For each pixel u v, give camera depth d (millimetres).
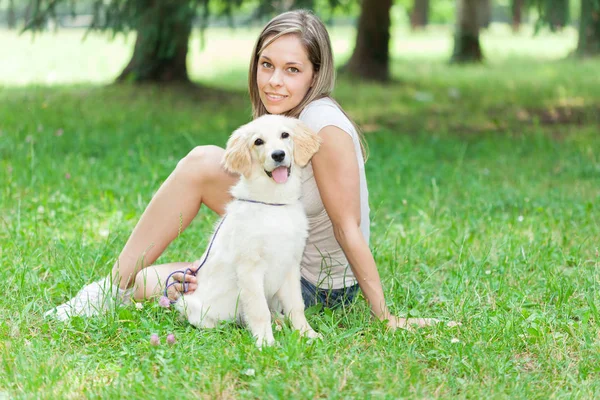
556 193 6215
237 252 3260
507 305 3779
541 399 2812
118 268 3766
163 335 3340
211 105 11562
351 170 3395
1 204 5562
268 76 3582
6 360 2996
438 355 3156
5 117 9234
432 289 4141
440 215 5602
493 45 28719
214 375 2910
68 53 20344
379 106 12023
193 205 3789
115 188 6016
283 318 3486
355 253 3430
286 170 3242
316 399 2762
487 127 10203
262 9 9734
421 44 29359
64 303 3764
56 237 4805
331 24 10031
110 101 11289
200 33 9477
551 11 9000
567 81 15125
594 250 4715
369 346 3293
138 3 9531
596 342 3320
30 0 10039
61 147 7672
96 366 3039
